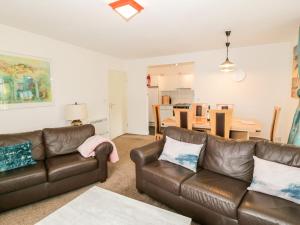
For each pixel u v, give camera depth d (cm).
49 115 348
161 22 270
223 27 294
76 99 405
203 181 189
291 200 152
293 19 263
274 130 301
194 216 182
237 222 154
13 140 239
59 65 363
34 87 319
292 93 349
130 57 538
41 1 207
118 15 245
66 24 276
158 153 251
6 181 194
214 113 297
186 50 452
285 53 386
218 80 455
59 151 272
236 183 187
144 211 143
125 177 287
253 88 423
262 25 287
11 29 285
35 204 219
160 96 728
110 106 514
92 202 154
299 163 169
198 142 238
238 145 208
